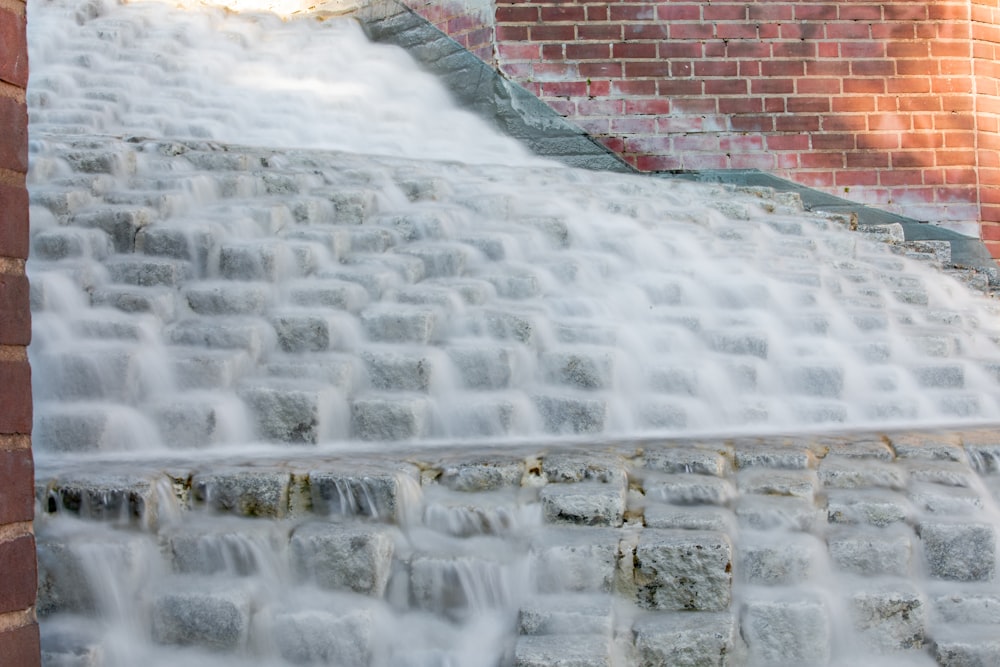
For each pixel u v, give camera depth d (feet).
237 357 14.07
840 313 18.40
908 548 11.27
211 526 10.89
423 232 19.07
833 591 10.90
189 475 11.34
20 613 8.29
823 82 27.22
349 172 20.76
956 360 17.57
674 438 14.17
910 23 27.37
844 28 27.30
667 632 10.11
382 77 29.73
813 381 16.37
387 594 10.78
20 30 8.60
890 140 27.27
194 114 27.66
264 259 16.33
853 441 13.70
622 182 24.12
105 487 10.79
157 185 18.81
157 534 10.69
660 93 27.14
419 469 11.94
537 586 10.71
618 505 11.37
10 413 8.29
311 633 10.16
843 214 26.05
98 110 26.68
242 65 30.86
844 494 12.09
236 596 10.17
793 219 23.58
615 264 18.92
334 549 10.67
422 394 14.39
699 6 27.20
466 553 10.91
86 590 10.16
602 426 14.46
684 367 15.61
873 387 16.72
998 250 27.50
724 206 23.35
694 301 18.38
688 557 10.64
